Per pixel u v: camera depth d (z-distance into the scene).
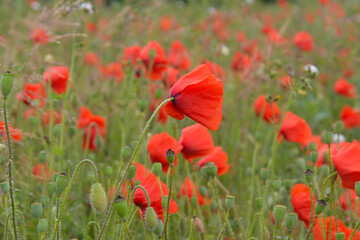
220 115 1.19
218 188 1.67
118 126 1.92
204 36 2.77
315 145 1.42
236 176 1.88
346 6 4.79
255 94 2.08
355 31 3.40
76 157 1.57
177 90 1.19
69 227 1.44
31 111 1.68
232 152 1.94
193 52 2.59
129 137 1.82
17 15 2.33
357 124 2.27
